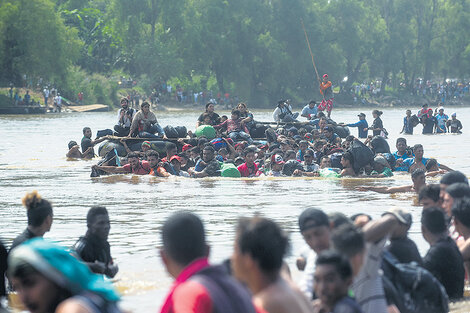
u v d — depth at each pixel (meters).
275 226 9.62
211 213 29.53
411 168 43.47
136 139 50.78
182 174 43.47
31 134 85.38
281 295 9.45
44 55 170.50
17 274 8.16
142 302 16.61
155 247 22.81
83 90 184.38
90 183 40.12
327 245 13.34
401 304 13.70
